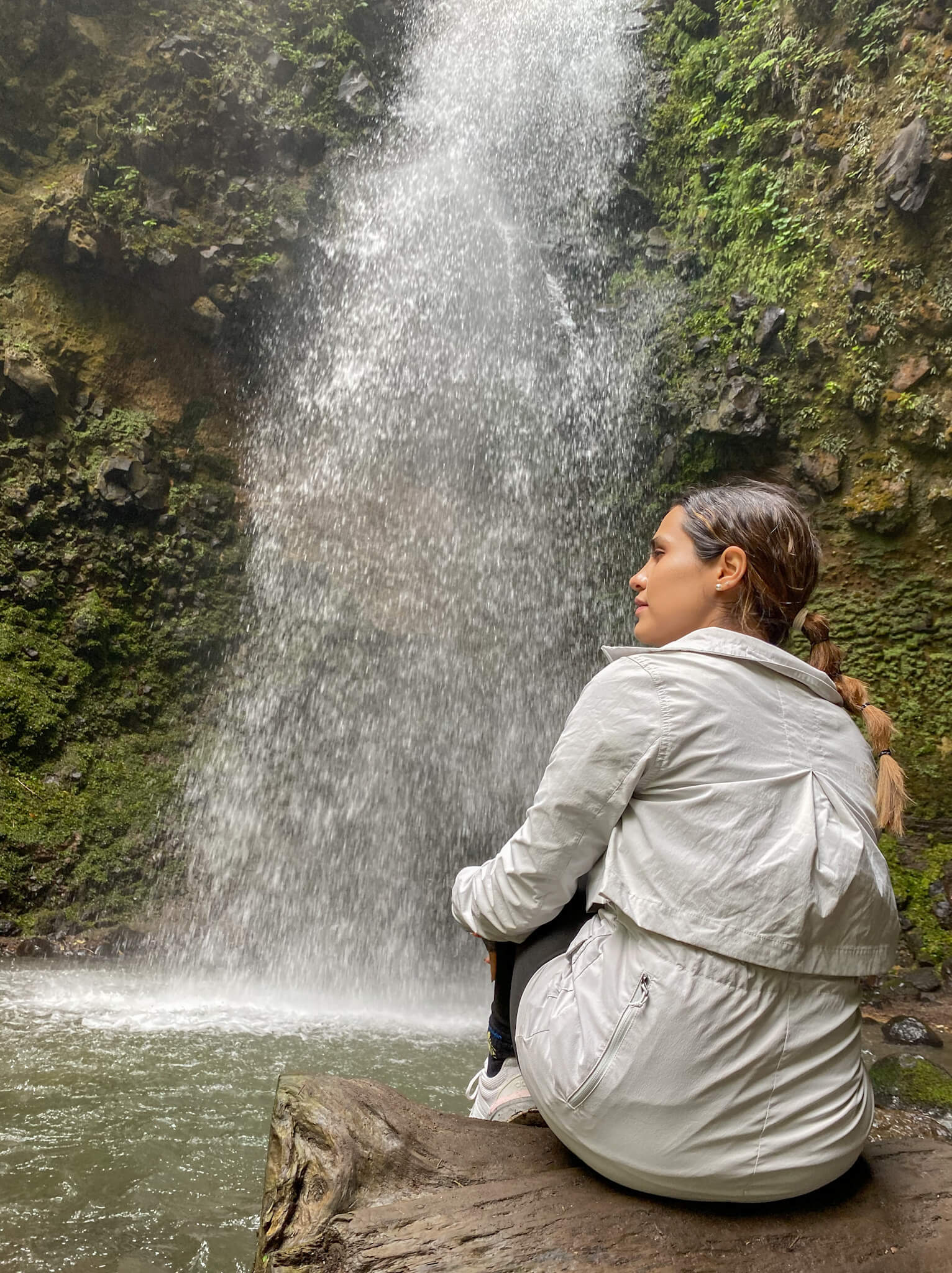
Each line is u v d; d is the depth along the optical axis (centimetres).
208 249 999
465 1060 492
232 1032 500
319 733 948
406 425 1125
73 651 871
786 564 142
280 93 1107
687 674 127
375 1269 114
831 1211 127
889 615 959
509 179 1244
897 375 954
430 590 1056
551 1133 148
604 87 1252
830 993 120
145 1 1043
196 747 895
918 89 942
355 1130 135
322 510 1053
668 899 118
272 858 867
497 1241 117
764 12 1096
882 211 959
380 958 834
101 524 919
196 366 1022
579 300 1207
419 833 951
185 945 755
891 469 965
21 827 759
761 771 122
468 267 1186
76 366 945
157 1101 356
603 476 1130
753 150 1096
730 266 1091
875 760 138
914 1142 159
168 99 1020
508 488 1145
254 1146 316
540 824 130
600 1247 116
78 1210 253
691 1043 114
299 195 1071
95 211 944
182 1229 247
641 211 1216
